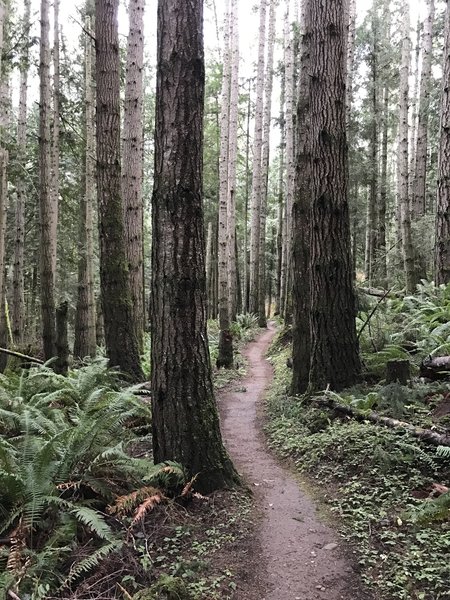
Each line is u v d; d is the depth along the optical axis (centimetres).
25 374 920
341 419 673
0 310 1140
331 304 772
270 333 2420
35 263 2120
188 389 499
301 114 913
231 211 2189
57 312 886
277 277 3847
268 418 844
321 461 573
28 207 1856
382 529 416
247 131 3388
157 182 493
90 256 1411
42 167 1026
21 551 374
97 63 956
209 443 506
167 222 488
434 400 629
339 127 767
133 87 1159
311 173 786
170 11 479
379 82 2145
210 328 2323
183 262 489
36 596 334
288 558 392
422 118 1686
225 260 1451
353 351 777
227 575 372
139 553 399
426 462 499
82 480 463
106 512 457
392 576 359
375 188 2181
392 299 1120
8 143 1215
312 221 784
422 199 1695
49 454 444
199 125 492
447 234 889
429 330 796
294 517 459
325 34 764
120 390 745
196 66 485
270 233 4612
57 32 1411
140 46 1160
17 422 605
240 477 538
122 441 555
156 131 493
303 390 891
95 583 362
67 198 1795
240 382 1246
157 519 447
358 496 471
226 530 435
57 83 1421
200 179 498
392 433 560
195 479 492
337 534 421
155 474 450
